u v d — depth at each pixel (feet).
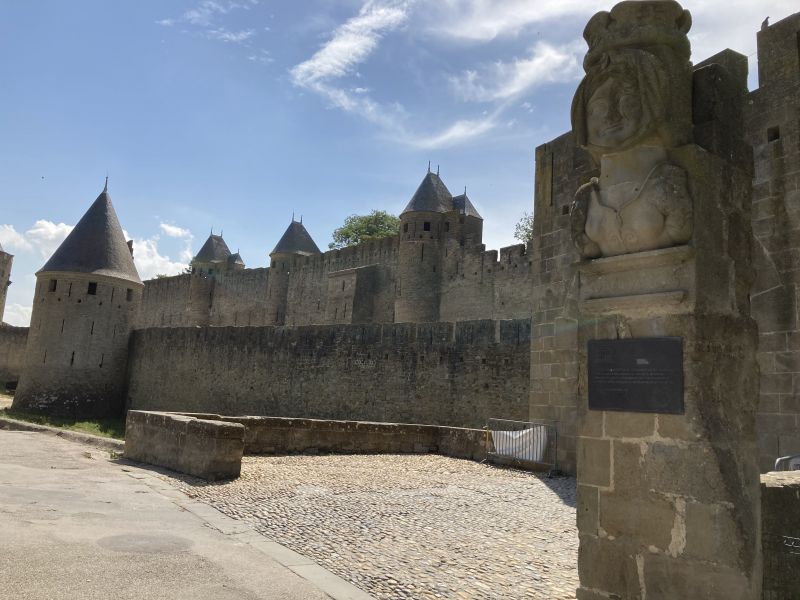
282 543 20.57
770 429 30.94
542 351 44.42
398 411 81.20
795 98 32.01
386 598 15.62
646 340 13.69
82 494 26.84
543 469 41.37
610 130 14.37
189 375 112.57
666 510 13.02
